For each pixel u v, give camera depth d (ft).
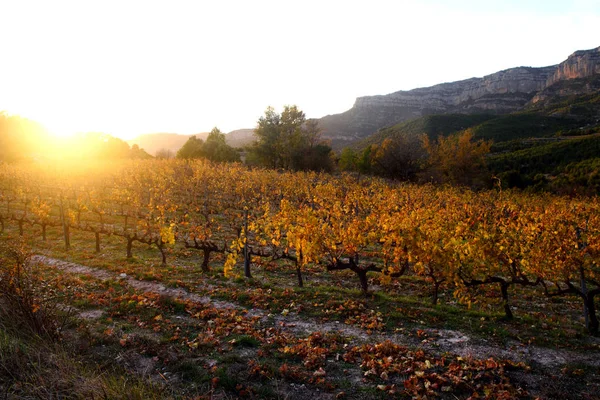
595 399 18.65
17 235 52.80
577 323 29.78
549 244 29.43
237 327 26.09
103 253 46.44
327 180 122.01
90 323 25.70
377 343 24.50
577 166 169.48
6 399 15.89
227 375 20.02
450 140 170.40
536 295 37.14
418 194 83.15
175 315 28.40
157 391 18.03
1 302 21.79
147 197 85.76
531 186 150.71
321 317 29.30
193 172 102.42
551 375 20.90
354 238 34.37
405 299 33.60
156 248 51.01
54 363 18.48
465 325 28.04
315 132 190.70
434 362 22.04
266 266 44.32
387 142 177.78
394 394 18.89
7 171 99.71
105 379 17.88
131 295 31.48
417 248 32.01
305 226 36.24
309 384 19.70
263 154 192.54
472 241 30.83
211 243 41.37
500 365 21.33
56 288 31.71
